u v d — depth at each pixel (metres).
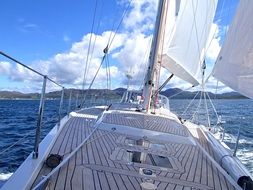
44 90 2.79
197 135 4.81
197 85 6.27
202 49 6.09
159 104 7.58
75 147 3.16
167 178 2.49
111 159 2.78
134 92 9.57
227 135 8.62
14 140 10.95
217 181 2.57
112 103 7.75
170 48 5.70
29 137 11.48
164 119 4.89
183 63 5.85
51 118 14.45
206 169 2.85
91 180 2.27
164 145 3.53
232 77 2.89
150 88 5.49
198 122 6.46
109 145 3.27
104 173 2.43
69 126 4.34
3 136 11.88
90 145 3.22
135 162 2.81
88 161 2.68
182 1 5.75
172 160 2.98
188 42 5.84
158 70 5.66
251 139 9.30
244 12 2.81
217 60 3.27
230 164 3.00
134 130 3.92
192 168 2.82
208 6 6.02
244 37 2.74
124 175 2.43
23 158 7.66
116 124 4.11
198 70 6.06
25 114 22.45
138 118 4.71
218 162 3.31
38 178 2.30
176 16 5.71
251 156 7.46
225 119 10.58
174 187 2.32
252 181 2.55
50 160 2.52
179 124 4.62
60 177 2.27
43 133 10.64
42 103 2.79
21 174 2.33
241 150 8.05
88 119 5.05
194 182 2.48
